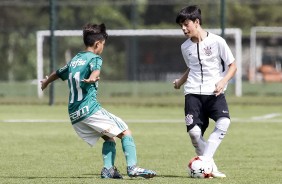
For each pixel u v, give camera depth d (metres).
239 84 98.38
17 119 60.69
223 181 28.14
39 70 97.50
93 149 40.44
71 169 32.19
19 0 131.25
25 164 33.97
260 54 124.31
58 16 126.50
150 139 46.03
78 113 27.36
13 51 126.50
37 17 133.75
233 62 29.02
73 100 27.45
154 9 128.12
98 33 27.89
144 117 63.78
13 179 28.75
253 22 131.12
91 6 130.00
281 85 101.75
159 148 41.06
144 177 27.72
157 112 69.81
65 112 68.38
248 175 30.16
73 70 27.45
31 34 127.12
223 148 40.84
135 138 46.56
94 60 27.23
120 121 27.77
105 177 28.45
